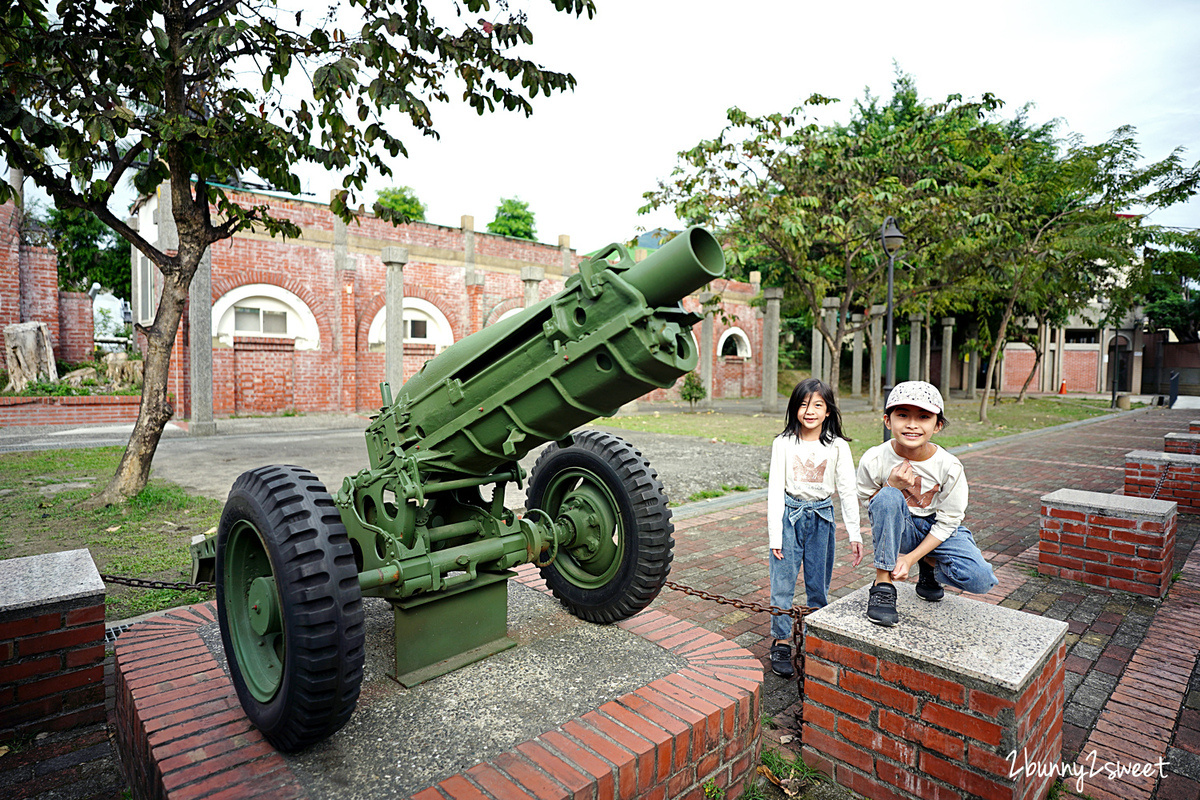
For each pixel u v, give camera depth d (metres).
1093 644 3.75
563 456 3.41
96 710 2.89
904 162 14.79
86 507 6.33
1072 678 3.34
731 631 3.84
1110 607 4.33
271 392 15.69
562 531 3.17
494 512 2.96
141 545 5.19
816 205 13.77
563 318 2.26
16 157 5.14
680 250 2.04
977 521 6.67
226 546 2.42
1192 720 2.93
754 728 2.51
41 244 17.62
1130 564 4.55
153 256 6.36
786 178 14.62
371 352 17.47
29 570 3.08
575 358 2.22
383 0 5.16
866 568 5.06
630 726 2.22
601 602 3.18
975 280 17.66
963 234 14.41
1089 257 16.23
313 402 16.36
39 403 13.44
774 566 3.31
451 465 2.75
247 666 2.32
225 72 5.77
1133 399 29.12
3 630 2.67
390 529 2.71
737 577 4.76
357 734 2.22
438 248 18.75
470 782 1.95
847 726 2.44
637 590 3.05
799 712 2.96
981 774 2.10
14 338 14.61
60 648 2.80
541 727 2.27
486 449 2.62
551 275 21.58
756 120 13.84
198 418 13.11
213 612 3.31
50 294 16.70
